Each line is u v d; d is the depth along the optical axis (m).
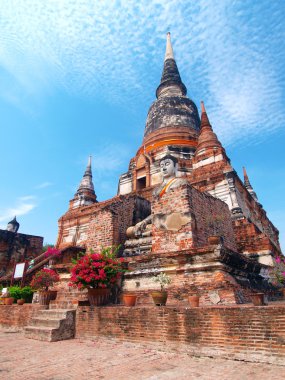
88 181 34.41
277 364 4.58
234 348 5.08
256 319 5.00
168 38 41.06
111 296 9.53
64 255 15.66
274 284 12.12
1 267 21.80
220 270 8.16
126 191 26.55
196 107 32.38
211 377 4.15
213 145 22.98
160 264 9.37
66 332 7.84
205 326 5.51
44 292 10.17
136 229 12.93
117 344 6.75
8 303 11.73
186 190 10.27
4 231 22.73
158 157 26.06
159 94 35.69
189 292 8.27
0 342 7.64
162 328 6.08
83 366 4.96
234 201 17.12
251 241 13.68
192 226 9.76
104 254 9.06
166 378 4.18
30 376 4.44
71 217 25.00
